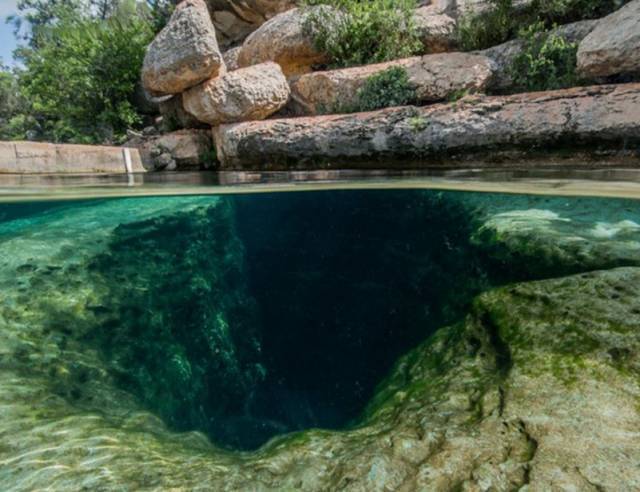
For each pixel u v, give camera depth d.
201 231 7.78
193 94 9.59
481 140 6.49
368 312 8.49
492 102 6.53
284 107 10.45
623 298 2.73
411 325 6.16
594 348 2.33
